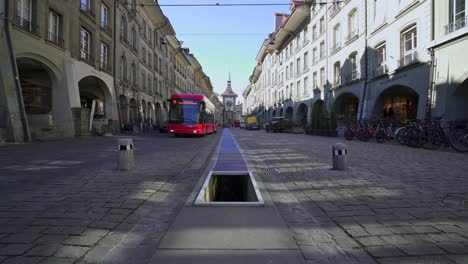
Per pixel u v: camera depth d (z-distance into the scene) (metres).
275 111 52.00
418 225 3.70
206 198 5.63
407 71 17.55
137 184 5.94
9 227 3.62
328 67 29.36
